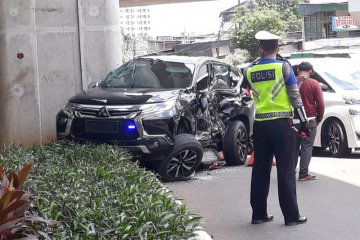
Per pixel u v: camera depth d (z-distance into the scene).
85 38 13.43
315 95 9.84
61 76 13.38
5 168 6.99
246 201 8.82
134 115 9.81
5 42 12.66
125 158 8.34
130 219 4.84
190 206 8.53
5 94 12.79
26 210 4.15
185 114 10.36
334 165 11.90
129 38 55.06
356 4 20.55
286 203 7.35
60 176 6.37
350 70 13.66
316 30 45.78
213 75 11.64
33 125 12.86
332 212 8.00
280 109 7.20
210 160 11.43
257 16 45.38
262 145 7.37
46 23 13.25
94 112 10.08
